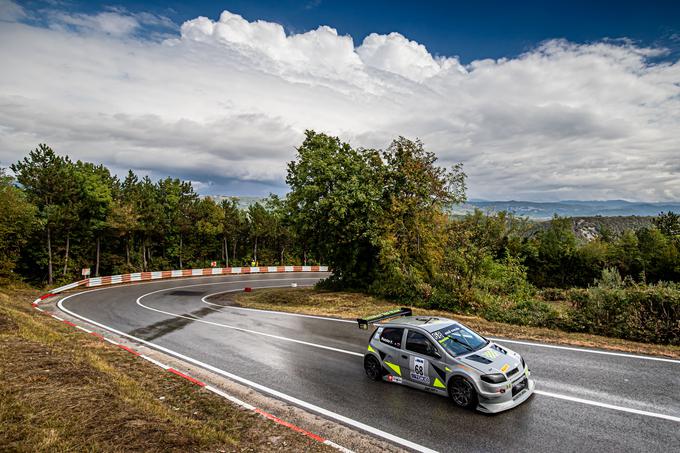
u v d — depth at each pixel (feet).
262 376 38.47
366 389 33.63
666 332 43.34
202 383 35.91
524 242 210.38
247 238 261.65
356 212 95.96
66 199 169.37
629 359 37.65
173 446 21.89
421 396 31.19
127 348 49.55
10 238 128.57
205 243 247.70
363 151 103.30
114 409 26.16
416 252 96.27
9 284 117.19
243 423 27.20
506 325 54.49
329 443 24.18
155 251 234.58
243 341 53.52
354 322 63.16
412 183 96.63
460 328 33.81
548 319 53.57
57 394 27.94
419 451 23.17
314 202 99.19
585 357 38.83
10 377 30.63
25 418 23.95
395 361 33.81
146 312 83.46
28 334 45.68
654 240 193.36
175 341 55.26
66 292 122.72
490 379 27.32
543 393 30.50
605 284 53.78
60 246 177.06
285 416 29.12
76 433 22.44
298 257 267.39
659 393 29.60
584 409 27.45
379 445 24.06
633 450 22.22
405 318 37.19
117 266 203.31
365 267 103.81
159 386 34.86
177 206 228.02
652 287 48.14
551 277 210.38
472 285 72.49
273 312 78.69
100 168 207.41
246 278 176.86
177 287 140.77
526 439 23.80
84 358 39.09
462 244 75.10
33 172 164.14
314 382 36.06
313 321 66.03
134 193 203.31
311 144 109.60
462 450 23.02
